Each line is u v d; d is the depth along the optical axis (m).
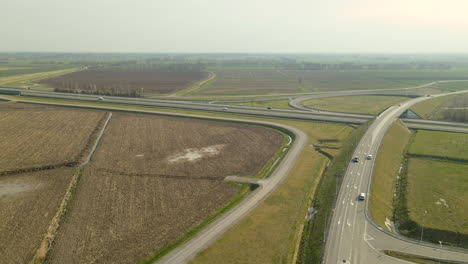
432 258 51.47
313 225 63.25
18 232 59.56
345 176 80.06
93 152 102.38
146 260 51.94
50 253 53.88
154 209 68.25
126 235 58.88
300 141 113.94
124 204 70.12
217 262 51.25
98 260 52.16
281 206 69.19
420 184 81.19
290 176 84.62
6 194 73.88
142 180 82.44
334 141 114.69
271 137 120.50
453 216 65.12
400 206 70.81
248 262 51.25
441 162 96.44
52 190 76.00
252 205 69.44
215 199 72.88
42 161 93.44
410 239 56.84
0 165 90.00
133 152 102.75
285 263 51.12
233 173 87.44
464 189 77.75
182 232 59.84
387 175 85.19
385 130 119.88
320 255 51.72
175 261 51.50
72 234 59.06
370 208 65.69
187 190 77.25
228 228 60.62
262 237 57.88
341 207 65.81
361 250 52.75
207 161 96.06
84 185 78.94
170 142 113.06
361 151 97.00
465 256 52.41
